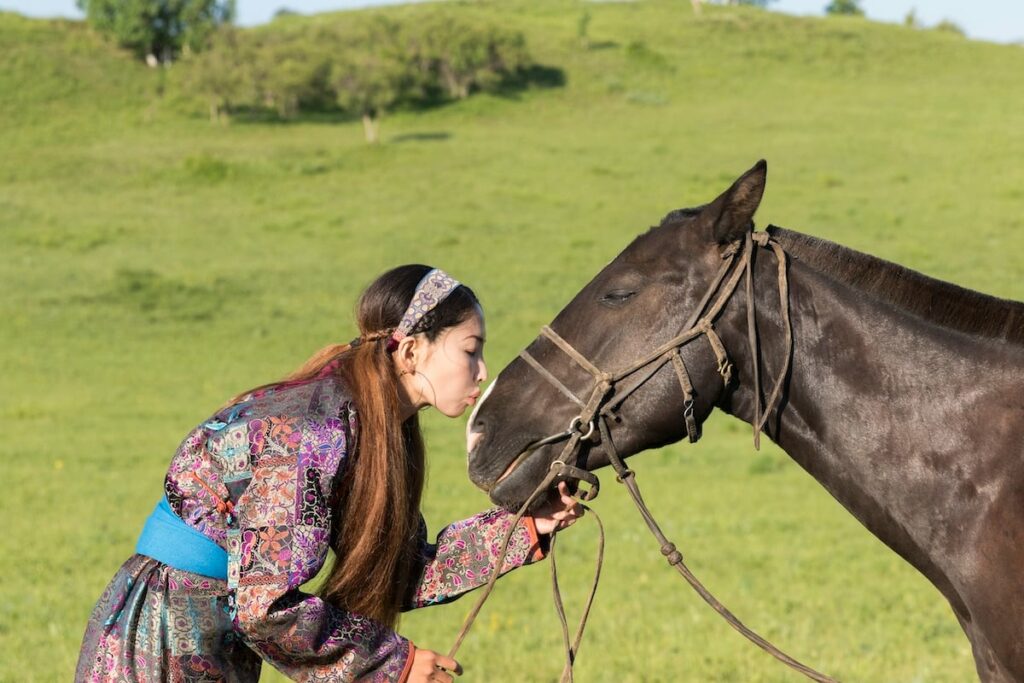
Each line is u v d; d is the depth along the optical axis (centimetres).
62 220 3866
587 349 320
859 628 767
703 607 827
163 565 280
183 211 4038
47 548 1057
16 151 4866
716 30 7256
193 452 279
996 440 297
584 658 676
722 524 1188
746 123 5228
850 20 7712
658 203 3944
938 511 302
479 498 1307
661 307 316
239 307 2895
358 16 8100
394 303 294
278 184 4403
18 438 1769
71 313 2819
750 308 312
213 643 279
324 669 272
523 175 4416
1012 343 307
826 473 319
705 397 316
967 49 6831
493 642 724
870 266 319
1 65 5884
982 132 4825
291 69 5575
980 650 304
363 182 4416
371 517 279
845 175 4212
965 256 3138
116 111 5588
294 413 276
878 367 310
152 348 2534
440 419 2012
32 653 685
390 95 5269
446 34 5972
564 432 319
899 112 5309
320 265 3316
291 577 262
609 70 6328
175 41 6400
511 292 2939
